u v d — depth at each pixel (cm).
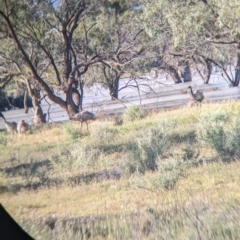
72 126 7844
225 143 4962
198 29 9331
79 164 5166
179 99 12800
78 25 12925
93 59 12731
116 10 12462
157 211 3142
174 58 14550
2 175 5050
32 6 10994
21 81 12312
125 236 2792
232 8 8631
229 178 3981
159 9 9881
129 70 13288
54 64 12069
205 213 2969
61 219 3309
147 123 7944
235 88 14175
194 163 4638
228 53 14025
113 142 6569
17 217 3334
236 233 2666
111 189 4172
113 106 13275
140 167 4688
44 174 4825
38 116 11762
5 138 8025
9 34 10938
